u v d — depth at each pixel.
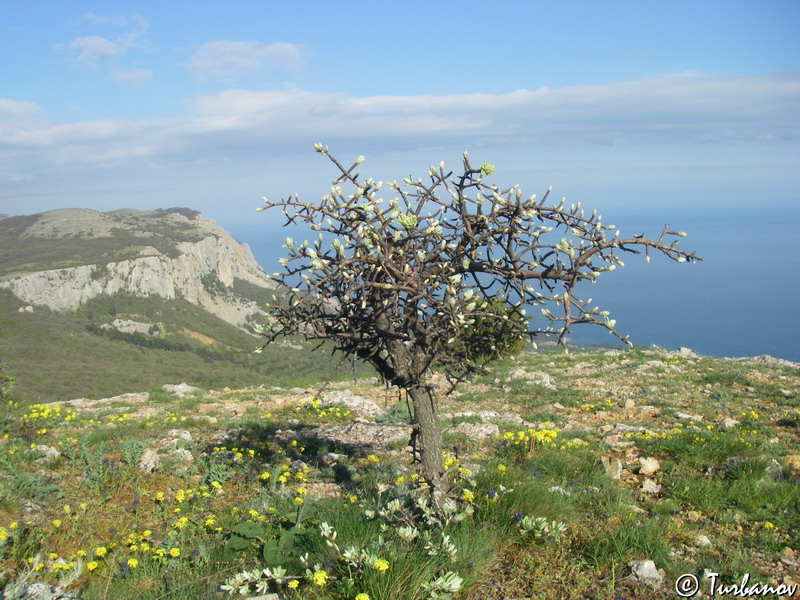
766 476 8.41
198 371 114.69
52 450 9.66
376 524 6.13
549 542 5.96
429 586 4.73
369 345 6.07
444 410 15.41
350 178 5.49
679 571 5.62
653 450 10.21
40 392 76.00
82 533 6.46
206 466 9.02
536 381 18.75
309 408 15.43
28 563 5.43
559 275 5.34
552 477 8.70
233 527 6.48
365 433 12.46
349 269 5.46
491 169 5.20
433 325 5.72
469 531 5.95
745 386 16.95
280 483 8.30
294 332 5.61
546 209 5.40
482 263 5.60
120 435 11.72
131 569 5.69
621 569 5.55
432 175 5.52
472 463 9.61
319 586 5.02
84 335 121.50
